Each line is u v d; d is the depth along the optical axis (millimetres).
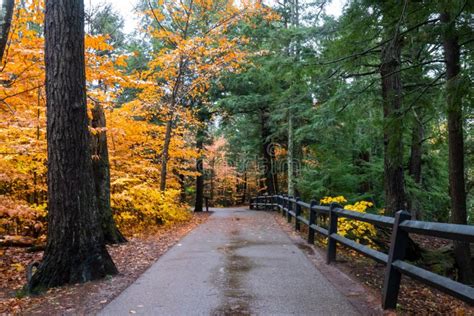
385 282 4156
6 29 7074
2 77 7758
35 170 9570
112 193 12367
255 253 7562
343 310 4102
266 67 9969
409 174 15992
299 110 16828
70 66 5602
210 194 48406
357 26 7422
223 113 21188
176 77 15555
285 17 18234
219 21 14867
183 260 6949
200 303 4391
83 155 5719
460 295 2953
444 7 5957
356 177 16234
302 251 7809
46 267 5367
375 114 10047
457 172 8289
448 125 8375
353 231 8930
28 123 8523
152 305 4348
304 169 18422
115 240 9227
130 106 13492
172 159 18250
